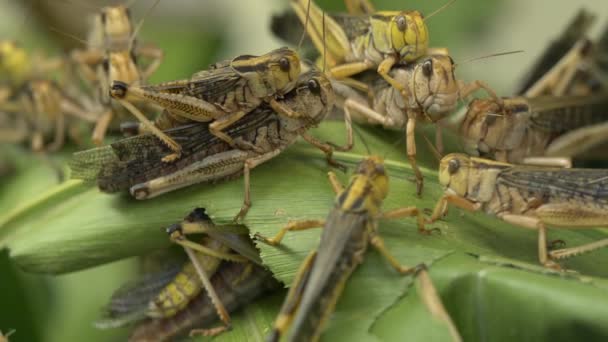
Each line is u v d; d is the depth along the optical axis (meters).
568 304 0.39
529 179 0.41
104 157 0.43
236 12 0.54
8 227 0.44
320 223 0.41
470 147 0.45
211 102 0.42
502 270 0.40
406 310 0.39
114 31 0.47
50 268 0.43
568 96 0.47
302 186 0.42
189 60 0.54
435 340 0.39
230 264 0.43
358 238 0.40
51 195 0.45
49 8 0.52
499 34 0.53
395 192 0.43
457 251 0.40
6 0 0.53
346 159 0.44
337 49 0.46
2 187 0.49
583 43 0.48
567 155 0.47
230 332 0.42
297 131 0.43
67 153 0.50
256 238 0.41
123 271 0.49
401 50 0.44
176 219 0.43
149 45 0.48
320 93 0.42
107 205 0.43
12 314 0.47
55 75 0.53
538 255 0.41
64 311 0.48
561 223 0.41
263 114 0.43
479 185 0.41
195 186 0.43
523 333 0.39
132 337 0.43
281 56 0.42
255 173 0.43
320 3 0.51
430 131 0.46
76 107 0.49
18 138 0.50
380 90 0.45
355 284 0.40
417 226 0.41
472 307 0.40
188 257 0.43
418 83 0.44
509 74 0.53
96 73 0.48
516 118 0.45
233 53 0.54
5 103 0.49
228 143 0.42
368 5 0.48
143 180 0.43
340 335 0.39
